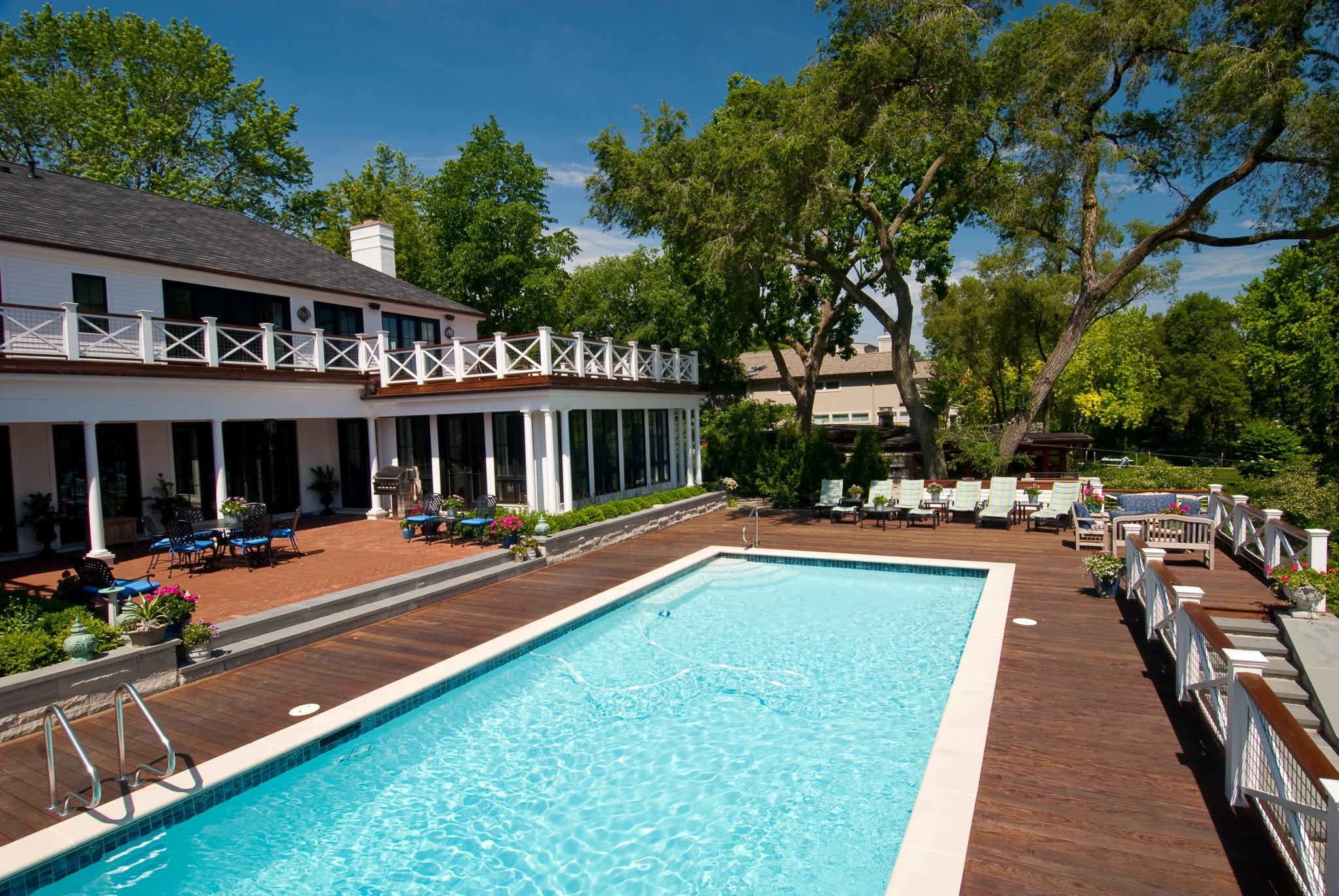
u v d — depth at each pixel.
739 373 31.22
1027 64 17.22
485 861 4.91
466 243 31.33
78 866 4.70
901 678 7.79
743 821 5.27
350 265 20.22
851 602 10.79
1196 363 46.47
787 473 21.09
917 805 4.75
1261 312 35.66
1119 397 38.12
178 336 14.30
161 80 30.12
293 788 5.84
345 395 16.00
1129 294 31.91
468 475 16.75
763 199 16.17
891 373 39.22
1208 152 16.27
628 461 18.66
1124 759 5.36
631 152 21.95
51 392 10.73
